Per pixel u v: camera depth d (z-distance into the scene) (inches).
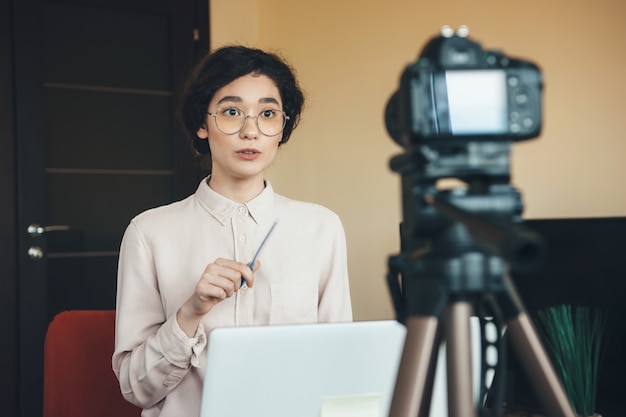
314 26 180.7
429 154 31.6
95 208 168.9
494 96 31.9
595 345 80.7
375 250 175.5
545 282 87.7
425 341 31.8
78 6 167.8
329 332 43.9
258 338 42.7
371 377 44.8
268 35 184.7
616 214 154.5
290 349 43.3
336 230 70.2
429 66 31.6
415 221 32.6
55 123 165.3
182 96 68.8
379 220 175.0
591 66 155.2
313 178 180.9
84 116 168.4
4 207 159.8
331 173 179.3
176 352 57.9
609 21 154.0
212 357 42.3
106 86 170.7
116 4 170.7
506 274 33.7
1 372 158.1
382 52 174.1
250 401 43.1
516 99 32.1
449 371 32.2
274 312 65.7
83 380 72.4
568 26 156.4
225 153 64.7
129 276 65.4
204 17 178.9
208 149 71.4
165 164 175.9
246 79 64.1
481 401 36.7
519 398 75.9
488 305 35.3
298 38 182.2
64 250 165.2
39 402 160.4
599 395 81.2
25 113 161.8
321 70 180.1
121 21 172.4
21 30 161.9
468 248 32.3
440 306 31.9
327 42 179.5
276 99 65.4
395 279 36.4
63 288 164.9
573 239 87.4
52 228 163.8
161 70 176.1
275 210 68.3
